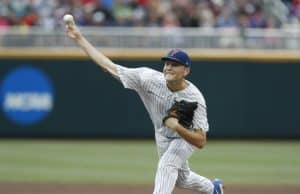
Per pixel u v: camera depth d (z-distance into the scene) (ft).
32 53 191.72
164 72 77.15
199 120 77.82
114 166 150.41
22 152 169.78
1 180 131.23
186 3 210.38
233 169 148.25
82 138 194.70
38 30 194.39
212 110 193.57
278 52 195.00
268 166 152.97
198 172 143.84
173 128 74.18
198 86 192.54
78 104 193.06
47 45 192.34
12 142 187.52
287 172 145.38
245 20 211.82
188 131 74.64
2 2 207.51
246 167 150.92
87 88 192.65
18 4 207.51
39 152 169.99
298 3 223.92
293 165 155.02
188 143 79.46
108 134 194.08
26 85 192.44
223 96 193.36
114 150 174.70
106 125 193.57
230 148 180.55
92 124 193.36
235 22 210.38
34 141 190.08
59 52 191.93
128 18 205.57
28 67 192.13
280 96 195.72
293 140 197.67
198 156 166.71
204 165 153.17
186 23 203.82
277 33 195.11
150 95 79.41
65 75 192.54
